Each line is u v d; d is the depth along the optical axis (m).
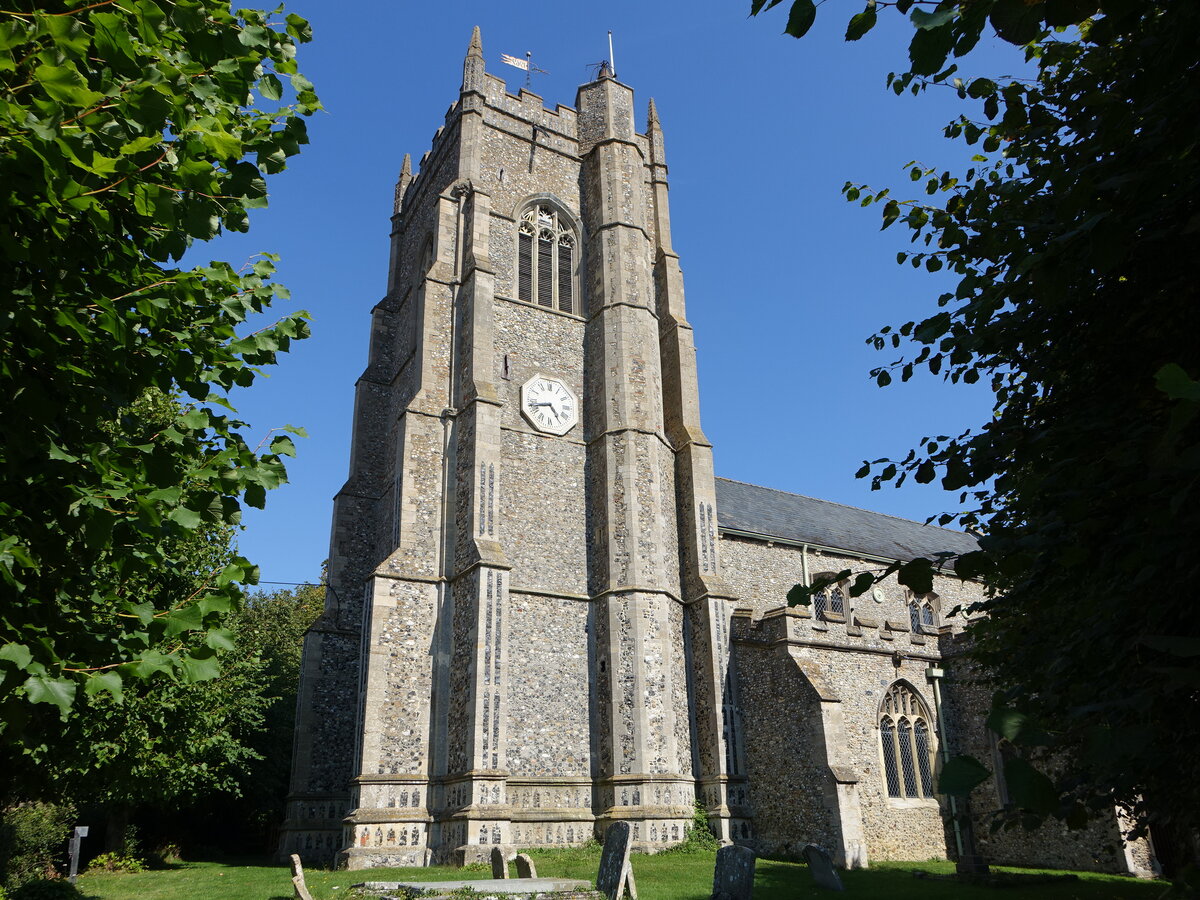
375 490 27.75
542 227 28.69
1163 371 2.37
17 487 5.16
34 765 7.26
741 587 27.97
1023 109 6.20
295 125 6.33
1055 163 5.71
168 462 5.48
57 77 4.35
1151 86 3.99
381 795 20.02
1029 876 17.25
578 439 25.78
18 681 4.61
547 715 21.88
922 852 22.19
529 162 29.34
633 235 28.31
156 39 4.98
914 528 38.88
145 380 5.94
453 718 21.14
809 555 29.98
